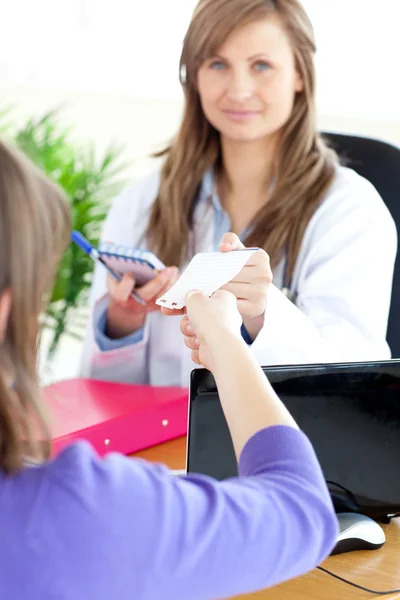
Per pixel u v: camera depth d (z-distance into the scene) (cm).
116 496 67
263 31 172
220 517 70
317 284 182
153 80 346
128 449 151
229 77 176
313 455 80
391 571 117
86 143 359
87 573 65
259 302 137
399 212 199
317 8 291
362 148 203
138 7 341
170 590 68
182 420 159
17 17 363
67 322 295
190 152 193
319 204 186
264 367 120
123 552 66
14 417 69
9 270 66
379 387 124
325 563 119
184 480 74
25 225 66
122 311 184
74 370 351
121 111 356
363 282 182
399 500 125
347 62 295
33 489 66
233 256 116
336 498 123
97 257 174
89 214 289
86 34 357
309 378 121
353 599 110
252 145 187
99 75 358
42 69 367
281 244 184
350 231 184
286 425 80
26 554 64
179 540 68
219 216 195
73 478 67
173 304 119
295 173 186
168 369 192
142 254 167
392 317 196
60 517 65
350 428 123
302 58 179
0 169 66
